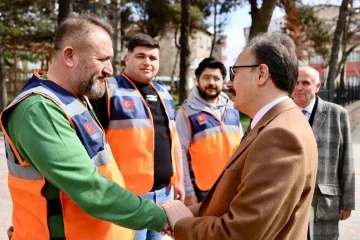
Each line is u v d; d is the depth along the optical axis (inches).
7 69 1141.1
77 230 76.9
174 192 137.0
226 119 156.9
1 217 202.4
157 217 77.7
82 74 79.0
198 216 77.0
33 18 872.9
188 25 679.7
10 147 76.9
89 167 73.4
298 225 67.0
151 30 978.1
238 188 66.4
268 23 565.9
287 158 61.6
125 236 87.0
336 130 126.7
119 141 121.0
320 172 125.0
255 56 71.0
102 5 560.4
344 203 127.9
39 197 74.9
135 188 121.3
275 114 68.3
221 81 154.7
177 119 154.6
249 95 72.2
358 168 359.3
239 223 61.9
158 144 128.8
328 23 1178.0
